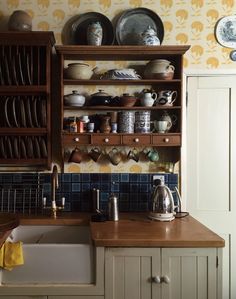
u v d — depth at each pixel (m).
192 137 2.27
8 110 2.04
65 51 2.04
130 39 2.22
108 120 2.10
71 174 2.24
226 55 2.26
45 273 1.56
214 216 2.27
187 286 1.54
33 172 2.23
